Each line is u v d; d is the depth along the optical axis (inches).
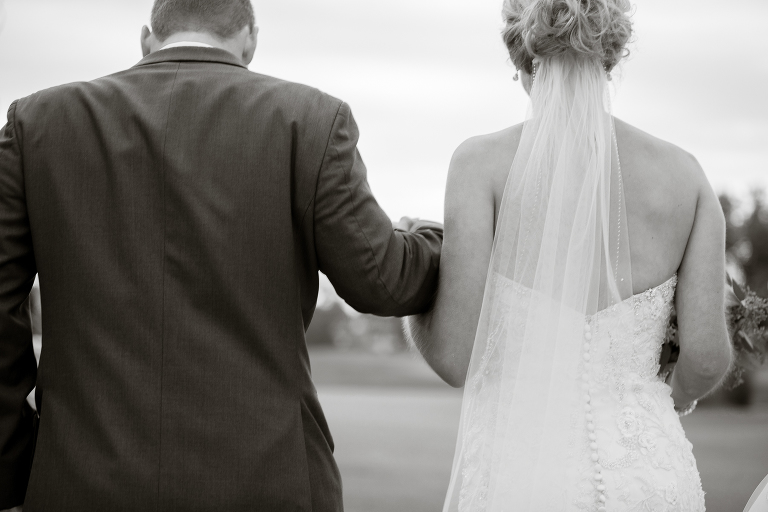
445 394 1318.9
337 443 506.0
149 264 79.3
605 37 87.7
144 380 77.8
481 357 87.4
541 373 84.4
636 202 86.0
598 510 81.0
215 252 79.0
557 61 89.3
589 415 83.1
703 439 524.7
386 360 2294.5
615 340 84.1
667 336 91.9
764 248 1027.3
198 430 77.1
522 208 87.1
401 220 104.3
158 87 83.7
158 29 89.8
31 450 86.6
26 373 85.7
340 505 86.0
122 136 81.4
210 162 80.6
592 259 84.7
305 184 82.2
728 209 1064.8
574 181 86.3
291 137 82.3
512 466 84.1
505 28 94.3
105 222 80.5
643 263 85.3
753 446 481.4
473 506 86.2
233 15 89.8
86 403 78.2
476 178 90.2
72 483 76.9
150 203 80.1
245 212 80.1
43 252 81.5
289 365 81.3
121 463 76.4
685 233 86.6
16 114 84.5
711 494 304.3
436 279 93.1
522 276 86.4
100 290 79.3
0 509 85.0
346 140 84.3
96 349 78.6
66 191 81.0
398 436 551.5
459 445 88.3
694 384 88.4
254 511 77.1
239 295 79.3
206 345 78.4
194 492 76.2
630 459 81.8
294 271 82.5
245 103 82.9
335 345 2819.9
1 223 82.1
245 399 78.3
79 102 83.6
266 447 78.0
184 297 79.1
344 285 86.2
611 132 87.4
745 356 106.7
